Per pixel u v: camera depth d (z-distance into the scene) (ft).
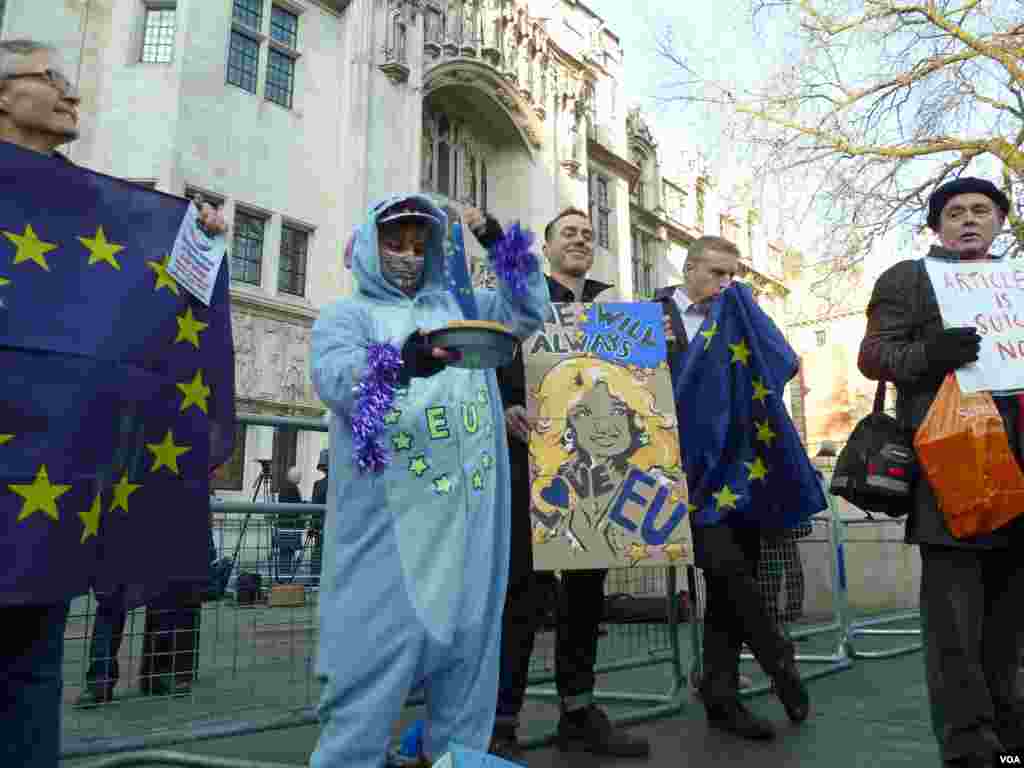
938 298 8.22
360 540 6.45
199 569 7.46
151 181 41.32
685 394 11.10
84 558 6.31
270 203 46.09
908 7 34.71
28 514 6.00
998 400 7.97
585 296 11.76
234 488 40.88
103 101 42.34
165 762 9.34
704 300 12.09
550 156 66.44
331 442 6.84
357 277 7.24
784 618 18.17
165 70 42.55
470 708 6.70
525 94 63.72
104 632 10.19
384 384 6.03
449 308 7.43
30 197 6.75
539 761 9.27
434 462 6.62
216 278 8.19
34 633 6.34
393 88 52.06
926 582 7.91
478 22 60.08
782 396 11.23
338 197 49.03
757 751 9.57
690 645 18.53
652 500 10.12
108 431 6.68
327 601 6.52
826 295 37.45
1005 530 7.73
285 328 45.24
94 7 43.04
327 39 50.93
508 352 5.98
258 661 11.75
